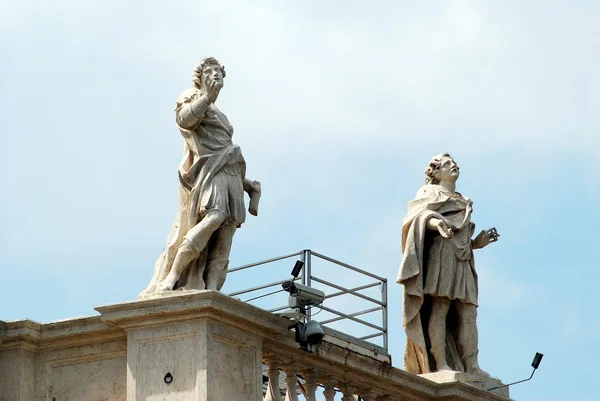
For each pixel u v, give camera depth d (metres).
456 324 38.94
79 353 34.09
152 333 33.06
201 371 32.50
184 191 34.00
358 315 36.56
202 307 32.56
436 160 39.38
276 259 35.56
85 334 33.97
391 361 36.38
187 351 32.72
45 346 34.34
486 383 38.53
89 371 34.00
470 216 39.12
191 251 33.50
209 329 32.72
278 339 34.09
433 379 38.09
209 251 34.00
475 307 39.00
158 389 32.75
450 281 38.59
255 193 34.84
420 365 38.47
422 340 38.38
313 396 34.88
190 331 32.75
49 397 34.12
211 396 32.44
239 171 34.31
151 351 32.97
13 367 34.16
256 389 33.44
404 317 38.53
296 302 34.12
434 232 38.84
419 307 38.44
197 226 33.59
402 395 37.00
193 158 34.09
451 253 38.75
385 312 36.94
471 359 38.78
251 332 33.53
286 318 33.97
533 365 38.53
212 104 34.47
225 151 34.03
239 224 34.16
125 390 33.62
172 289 33.38
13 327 34.12
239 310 33.06
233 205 34.00
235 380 33.09
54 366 34.28
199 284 33.69
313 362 34.94
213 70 34.00
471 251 39.16
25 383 34.09
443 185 39.25
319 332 33.84
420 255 38.50
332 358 35.06
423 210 38.78
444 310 38.72
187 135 34.03
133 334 33.19
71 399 34.00
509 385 38.91
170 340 32.88
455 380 37.78
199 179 33.81
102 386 33.81
